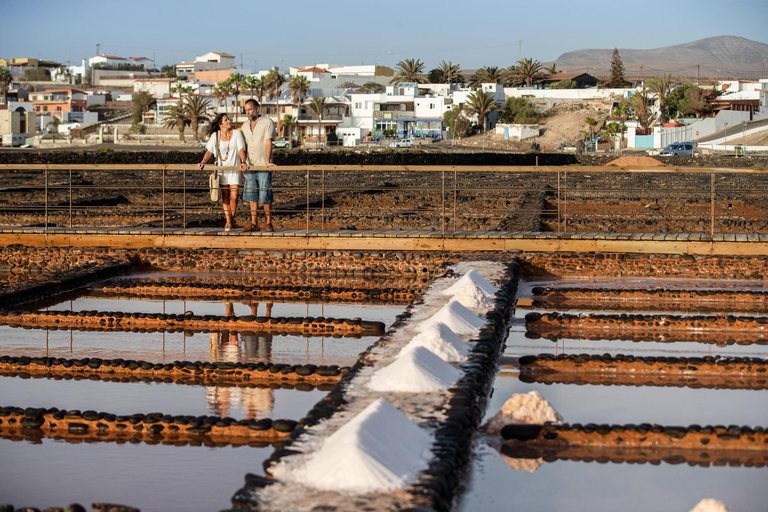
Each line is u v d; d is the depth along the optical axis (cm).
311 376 783
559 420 616
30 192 3023
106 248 1493
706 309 1137
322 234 1481
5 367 823
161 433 626
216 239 1502
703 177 4500
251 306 1173
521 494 501
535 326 1007
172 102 10625
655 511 480
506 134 9131
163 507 496
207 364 799
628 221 2094
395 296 1234
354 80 12962
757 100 9281
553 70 13825
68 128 11169
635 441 586
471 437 568
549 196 3075
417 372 609
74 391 747
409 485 434
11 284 1227
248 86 10050
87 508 496
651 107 9931
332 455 445
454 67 14650
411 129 9894
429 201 2870
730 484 523
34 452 589
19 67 17612
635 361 796
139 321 1032
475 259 1360
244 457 577
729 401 711
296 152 5562
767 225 2031
